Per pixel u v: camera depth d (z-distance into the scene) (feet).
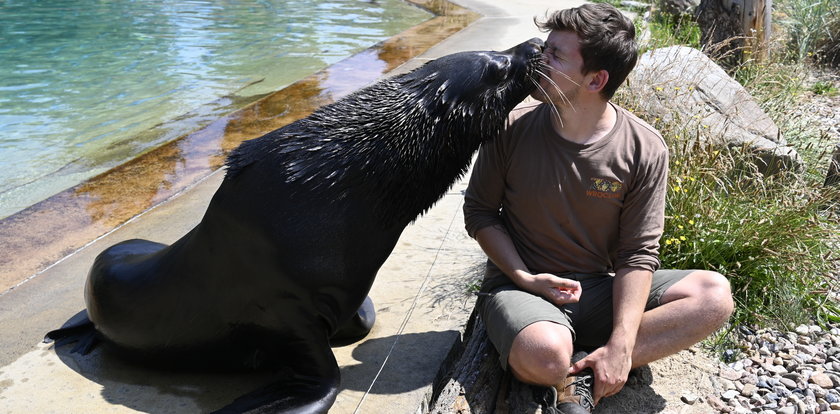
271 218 9.51
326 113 9.94
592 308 11.16
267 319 10.12
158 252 10.96
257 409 9.53
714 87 19.12
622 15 10.55
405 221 10.30
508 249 11.19
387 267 14.24
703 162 15.31
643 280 10.62
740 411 11.27
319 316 10.09
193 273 10.21
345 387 10.69
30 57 37.32
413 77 10.17
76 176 20.39
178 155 20.94
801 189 15.53
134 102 28.78
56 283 13.66
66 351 11.52
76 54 37.93
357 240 9.79
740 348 13.06
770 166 17.35
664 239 14.37
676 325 10.67
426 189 10.32
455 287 13.56
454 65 10.21
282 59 36.32
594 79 10.38
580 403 10.24
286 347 10.37
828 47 33.06
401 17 50.62
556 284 10.55
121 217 16.67
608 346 10.41
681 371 12.20
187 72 33.78
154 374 11.09
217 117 25.88
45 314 12.58
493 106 10.37
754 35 29.14
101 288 11.10
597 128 10.84
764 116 18.93
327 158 9.64
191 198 17.57
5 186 19.70
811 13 33.96
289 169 9.59
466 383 11.23
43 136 24.68
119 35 42.68
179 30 44.39
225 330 10.43
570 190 10.92
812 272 14.52
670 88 17.93
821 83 29.04
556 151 10.93
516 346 10.32
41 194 19.03
